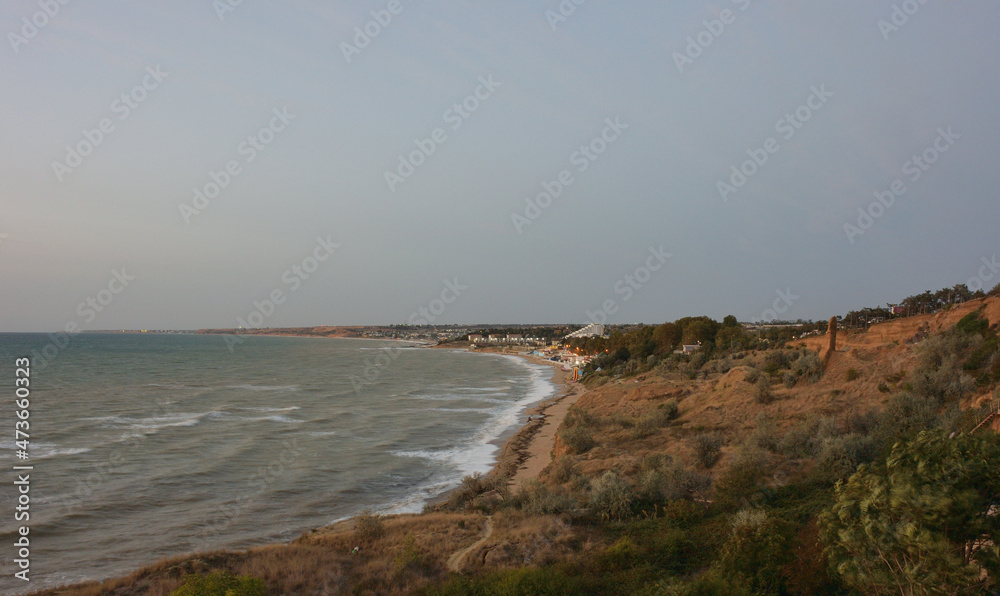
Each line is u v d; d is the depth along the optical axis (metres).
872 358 47.66
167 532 32.81
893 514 12.74
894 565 13.07
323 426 67.81
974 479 12.27
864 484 14.05
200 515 35.84
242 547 30.50
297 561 22.31
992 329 41.81
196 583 18.53
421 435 62.53
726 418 45.44
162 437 60.00
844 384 44.12
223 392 103.31
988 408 25.92
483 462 50.03
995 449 12.41
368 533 26.92
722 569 18.23
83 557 29.02
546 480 38.81
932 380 36.75
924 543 11.91
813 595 16.50
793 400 44.19
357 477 44.94
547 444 56.19
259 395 99.31
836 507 14.62
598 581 19.95
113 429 64.12
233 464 48.81
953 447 12.73
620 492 28.80
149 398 92.50
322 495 40.19
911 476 12.62
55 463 47.94
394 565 22.23
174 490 41.03
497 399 96.56
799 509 24.02
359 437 61.19
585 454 43.88
